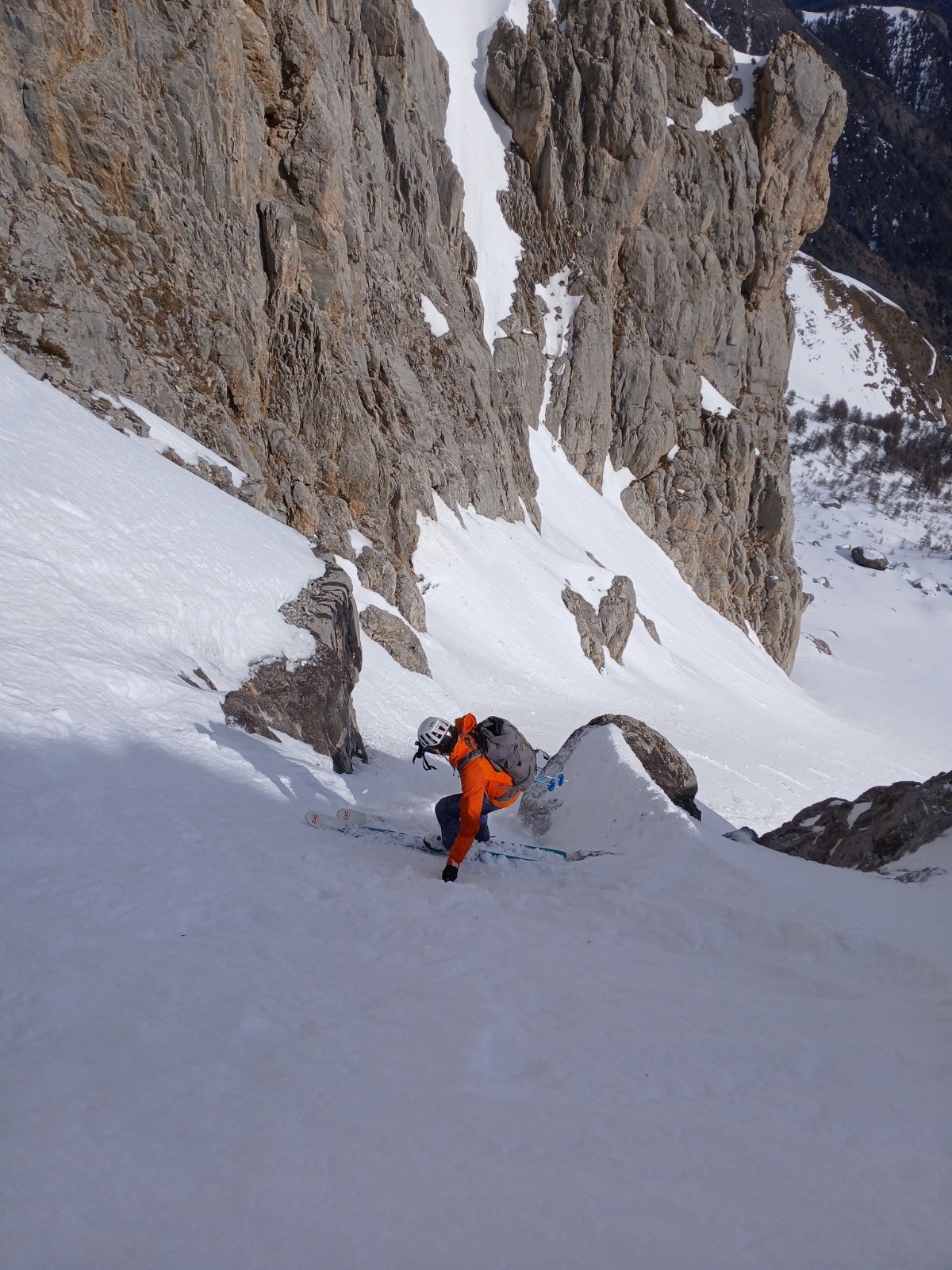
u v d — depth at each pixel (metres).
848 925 4.93
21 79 18.89
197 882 4.55
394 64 41.50
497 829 7.98
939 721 65.06
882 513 130.75
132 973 3.53
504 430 42.75
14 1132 2.47
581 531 47.72
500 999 3.52
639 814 7.02
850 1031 3.66
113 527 9.60
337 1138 2.46
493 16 54.09
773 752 33.38
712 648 49.19
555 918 5.02
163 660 8.44
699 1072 3.10
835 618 92.00
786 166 60.25
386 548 27.95
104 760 5.85
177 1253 1.96
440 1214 2.12
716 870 5.84
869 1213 2.23
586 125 52.69
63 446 10.47
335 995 3.49
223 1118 2.56
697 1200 2.23
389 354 33.62
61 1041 3.01
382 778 12.35
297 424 25.73
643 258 55.06
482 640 30.23
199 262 22.45
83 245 19.47
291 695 10.65
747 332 61.75
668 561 55.72
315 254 27.47
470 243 46.69
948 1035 3.65
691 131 57.72
